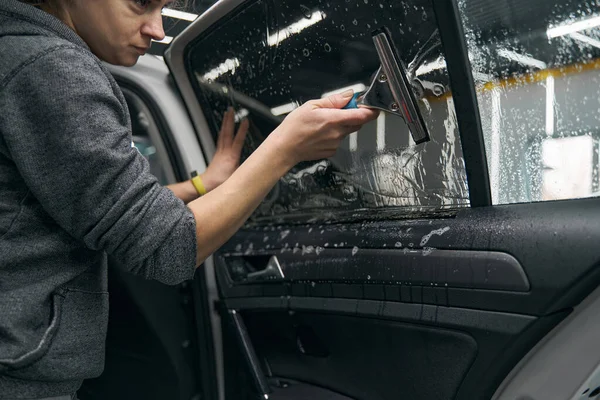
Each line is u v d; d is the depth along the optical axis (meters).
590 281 0.76
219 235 0.79
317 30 1.07
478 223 0.90
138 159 0.75
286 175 1.31
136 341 1.52
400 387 1.04
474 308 0.88
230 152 1.38
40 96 0.67
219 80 1.38
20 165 0.68
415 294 0.97
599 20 0.75
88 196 0.69
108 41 0.75
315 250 1.19
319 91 1.14
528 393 0.88
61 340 0.72
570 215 0.79
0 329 0.69
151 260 0.73
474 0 0.84
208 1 1.26
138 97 1.55
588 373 0.82
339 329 1.14
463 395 0.93
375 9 0.96
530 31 0.82
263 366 1.37
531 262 0.81
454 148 0.94
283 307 1.25
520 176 0.87
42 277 0.72
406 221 1.04
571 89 0.79
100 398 1.60
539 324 0.81
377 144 1.08
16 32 0.69
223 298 1.42
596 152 0.78
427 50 0.92
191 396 1.52
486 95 0.88
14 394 0.70
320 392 1.22
